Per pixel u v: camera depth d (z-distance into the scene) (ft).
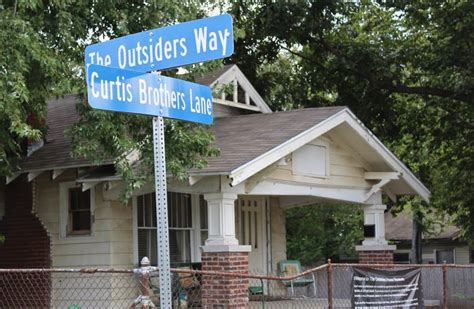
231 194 43.27
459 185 77.97
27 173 49.55
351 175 55.67
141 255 50.80
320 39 76.38
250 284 57.98
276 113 53.83
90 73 15.53
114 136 37.32
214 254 42.83
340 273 60.59
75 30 39.99
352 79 79.56
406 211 108.99
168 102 17.24
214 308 42.70
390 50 73.92
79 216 50.44
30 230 51.78
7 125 37.99
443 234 121.80
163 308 16.26
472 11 67.62
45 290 50.08
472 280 59.88
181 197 53.98
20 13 36.78
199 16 44.34
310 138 47.80
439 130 77.82
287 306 48.93
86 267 49.32
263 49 80.43
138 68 17.81
